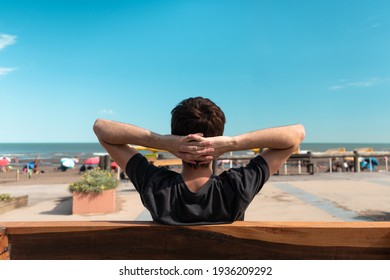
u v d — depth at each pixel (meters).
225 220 1.26
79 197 6.05
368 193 7.86
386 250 1.18
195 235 1.22
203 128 1.30
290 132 1.30
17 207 6.74
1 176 22.36
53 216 5.87
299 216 5.46
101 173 6.50
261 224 1.23
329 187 8.98
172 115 1.37
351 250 1.19
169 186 1.29
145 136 1.30
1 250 1.20
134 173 1.37
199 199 1.24
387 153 15.24
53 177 19.00
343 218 5.29
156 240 1.23
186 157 1.25
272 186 9.24
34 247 1.23
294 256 1.20
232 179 1.28
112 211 6.12
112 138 1.32
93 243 1.24
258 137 1.28
